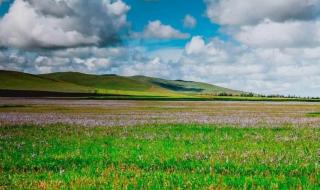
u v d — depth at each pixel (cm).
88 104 8344
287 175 1061
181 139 1962
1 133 2347
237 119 3603
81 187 925
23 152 1531
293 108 6794
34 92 19962
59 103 8944
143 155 1395
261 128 2647
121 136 2136
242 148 1587
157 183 952
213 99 15350
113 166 1202
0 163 1273
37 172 1130
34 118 3781
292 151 1487
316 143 1780
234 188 898
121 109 5959
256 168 1147
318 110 5897
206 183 952
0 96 17038
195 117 3906
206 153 1429
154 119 3581
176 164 1234
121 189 905
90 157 1382
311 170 1118
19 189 921
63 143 1825
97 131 2450
